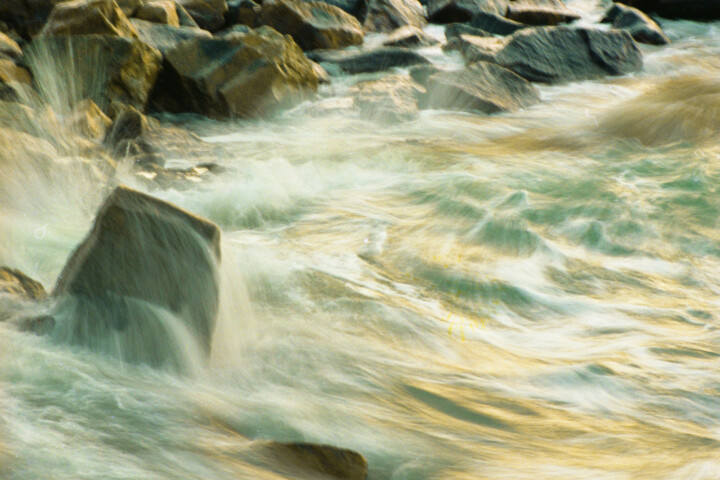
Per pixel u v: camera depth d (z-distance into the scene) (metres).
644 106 37.69
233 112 35.06
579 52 47.28
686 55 52.88
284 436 10.70
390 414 11.67
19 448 9.24
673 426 11.94
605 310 16.91
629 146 32.34
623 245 20.80
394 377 12.96
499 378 13.32
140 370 11.78
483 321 16.12
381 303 16.31
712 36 58.47
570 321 16.33
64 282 12.86
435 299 17.16
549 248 20.31
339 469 9.73
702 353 14.67
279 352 13.39
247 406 11.41
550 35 46.94
